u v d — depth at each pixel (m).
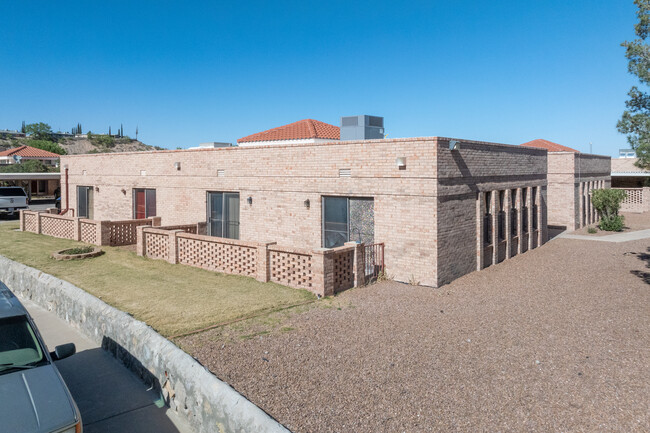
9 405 4.70
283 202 15.49
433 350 7.56
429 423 5.37
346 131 19.39
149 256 15.16
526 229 17.97
